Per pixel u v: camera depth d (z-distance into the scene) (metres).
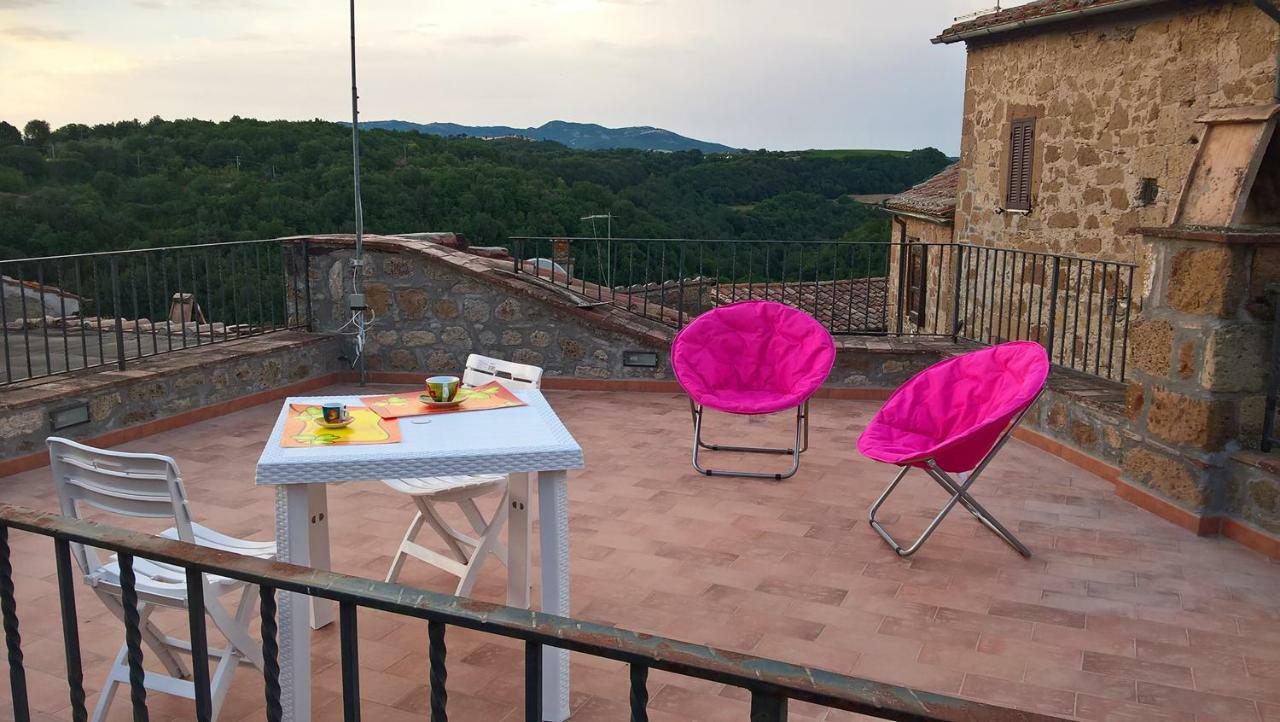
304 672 2.44
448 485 3.06
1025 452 5.31
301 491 2.39
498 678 2.74
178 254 6.05
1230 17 7.10
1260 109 3.78
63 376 5.32
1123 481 4.47
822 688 0.87
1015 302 10.06
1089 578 3.53
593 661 2.87
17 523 1.43
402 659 2.86
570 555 3.72
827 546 3.85
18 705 1.58
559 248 8.70
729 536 3.95
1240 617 3.20
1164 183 7.81
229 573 1.21
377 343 7.12
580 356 6.89
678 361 4.95
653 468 4.95
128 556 1.34
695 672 0.93
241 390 6.23
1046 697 2.67
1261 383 3.88
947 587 3.44
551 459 2.46
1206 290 3.88
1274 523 3.71
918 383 4.21
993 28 9.58
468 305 6.95
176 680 2.43
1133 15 8.09
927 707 0.84
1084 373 5.47
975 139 10.91
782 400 4.73
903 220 13.57
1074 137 8.94
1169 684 2.74
